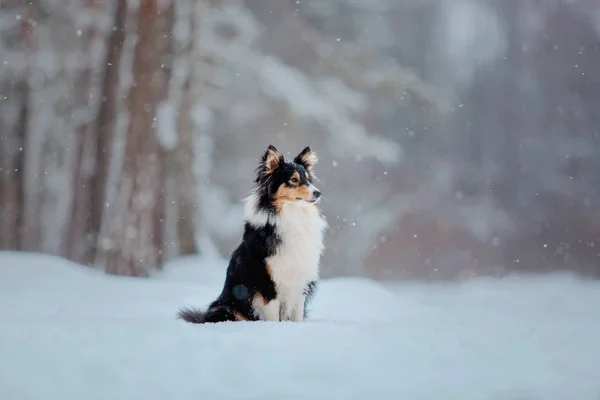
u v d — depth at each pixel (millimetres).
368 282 13305
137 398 4414
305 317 8750
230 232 24891
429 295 15156
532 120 39531
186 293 10844
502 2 41469
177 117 17688
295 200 8367
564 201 36219
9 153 25047
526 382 4930
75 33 24203
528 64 40500
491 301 13016
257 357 5285
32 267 11781
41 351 5199
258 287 8297
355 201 30422
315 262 8523
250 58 22781
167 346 5535
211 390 4582
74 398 4375
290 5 27875
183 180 17906
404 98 25203
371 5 30281
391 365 5238
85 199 22719
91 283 11227
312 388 4664
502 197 37844
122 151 15297
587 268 33281
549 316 9336
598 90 38938
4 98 24969
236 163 27734
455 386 4781
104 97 17219
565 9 39781
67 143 26391
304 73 24750
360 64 24609
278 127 26078
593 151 37312
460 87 40062
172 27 15719
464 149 38656
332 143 24250
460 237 34969
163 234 15391
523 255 35062
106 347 5441
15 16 23875
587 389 4777
